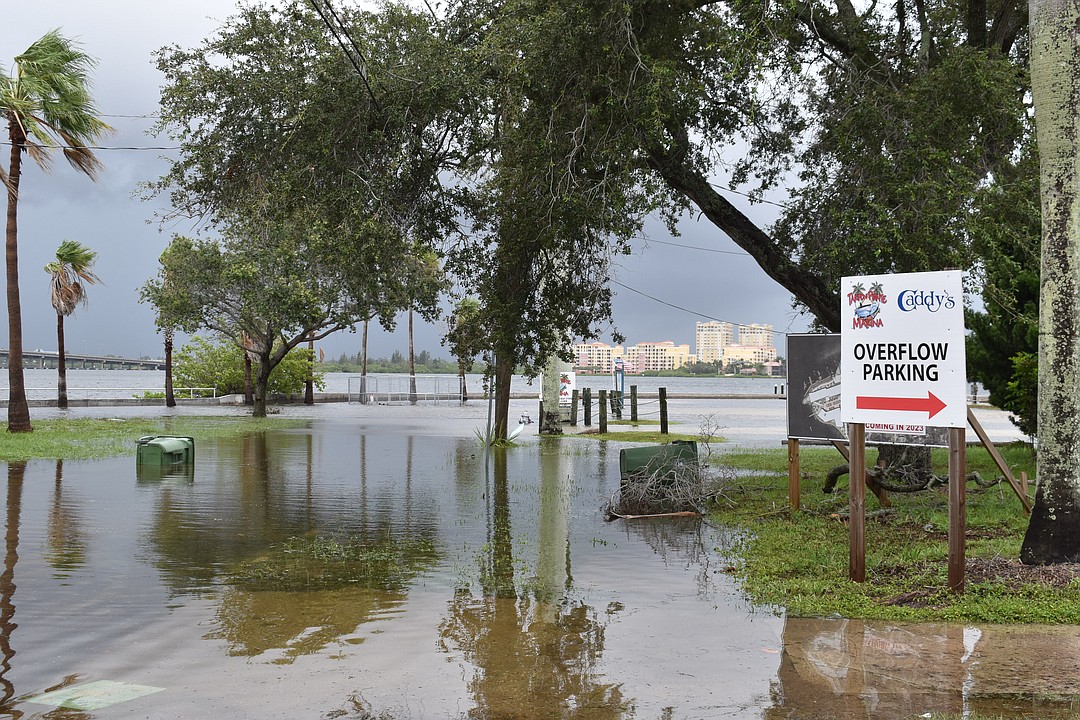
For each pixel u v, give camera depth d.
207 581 7.85
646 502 12.12
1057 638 5.80
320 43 12.68
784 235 13.90
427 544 9.83
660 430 29.66
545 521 11.55
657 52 12.79
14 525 10.71
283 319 33.47
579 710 4.61
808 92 13.62
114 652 5.68
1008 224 11.88
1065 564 7.25
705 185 13.85
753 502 12.87
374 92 12.40
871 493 12.31
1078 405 7.33
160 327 37.34
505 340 13.61
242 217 15.15
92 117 25.09
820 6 12.98
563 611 6.81
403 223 13.58
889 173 11.46
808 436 11.55
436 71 12.39
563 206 11.90
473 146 13.05
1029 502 10.60
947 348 7.01
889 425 7.36
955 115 11.33
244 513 11.97
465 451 22.06
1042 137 7.62
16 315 24.28
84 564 8.52
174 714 4.55
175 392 52.94
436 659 5.54
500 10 12.95
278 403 52.78
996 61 11.62
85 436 23.80
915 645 5.72
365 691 4.92
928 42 13.25
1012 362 17.67
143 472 16.55
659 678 5.13
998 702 4.62
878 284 7.45
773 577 8.00
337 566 8.57
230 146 13.62
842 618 6.50
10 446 20.36
